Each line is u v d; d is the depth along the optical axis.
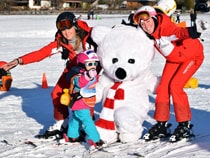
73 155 5.86
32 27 35.97
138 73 6.29
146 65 6.34
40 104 9.60
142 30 6.38
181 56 6.18
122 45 6.24
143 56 6.28
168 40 6.14
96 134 6.06
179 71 6.25
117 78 6.20
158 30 6.19
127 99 6.27
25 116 8.42
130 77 6.25
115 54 6.26
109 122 6.25
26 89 11.54
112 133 6.27
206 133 6.80
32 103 9.72
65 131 6.71
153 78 6.51
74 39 6.38
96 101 6.44
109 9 79.50
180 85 6.26
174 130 6.64
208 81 12.38
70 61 6.50
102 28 6.42
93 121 6.36
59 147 6.25
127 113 6.15
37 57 6.45
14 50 20.84
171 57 6.22
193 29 5.93
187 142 6.30
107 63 6.30
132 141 6.31
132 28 6.43
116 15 64.25
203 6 9.21
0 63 7.73
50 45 6.52
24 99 10.20
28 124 7.76
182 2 75.31
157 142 6.36
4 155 5.98
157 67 15.31
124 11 74.44
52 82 12.55
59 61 17.53
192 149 5.95
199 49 6.28
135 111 6.23
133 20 6.43
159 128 6.41
